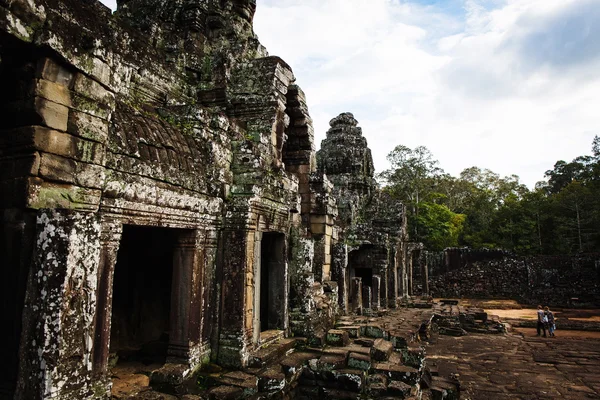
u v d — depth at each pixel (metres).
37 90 3.33
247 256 6.31
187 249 5.79
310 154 11.08
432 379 8.47
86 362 3.45
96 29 4.14
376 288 15.64
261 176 6.69
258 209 6.72
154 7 10.47
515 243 39.31
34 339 3.16
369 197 22.16
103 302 4.04
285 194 8.10
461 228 42.31
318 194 10.89
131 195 4.44
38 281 3.19
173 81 8.40
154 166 4.82
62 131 3.55
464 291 32.09
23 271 3.33
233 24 10.77
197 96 8.97
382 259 16.92
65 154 3.57
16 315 3.32
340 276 12.38
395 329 10.37
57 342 3.19
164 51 9.07
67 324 3.28
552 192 54.78
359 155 22.56
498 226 41.09
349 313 12.88
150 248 7.64
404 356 7.86
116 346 6.94
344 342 8.08
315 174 10.92
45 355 3.13
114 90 4.16
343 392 6.50
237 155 6.76
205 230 6.00
